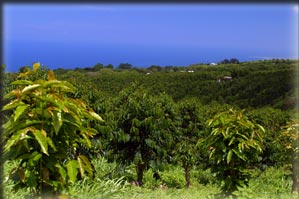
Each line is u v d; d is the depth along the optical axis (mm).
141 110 8039
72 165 2910
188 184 9109
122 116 8055
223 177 5070
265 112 12469
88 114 3064
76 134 3037
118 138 7988
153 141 8086
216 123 4824
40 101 2781
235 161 4906
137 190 6676
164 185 8945
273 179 8484
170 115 8836
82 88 7648
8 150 2777
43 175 2838
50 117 2783
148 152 8273
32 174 2840
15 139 2639
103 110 7797
